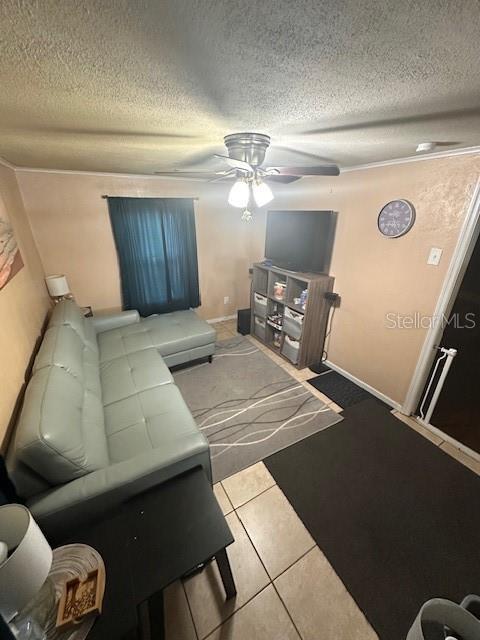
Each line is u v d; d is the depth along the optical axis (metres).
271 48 0.67
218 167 2.48
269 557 1.45
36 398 1.33
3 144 1.64
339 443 2.15
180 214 3.41
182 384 2.84
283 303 3.20
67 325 2.17
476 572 1.40
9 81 0.82
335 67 0.76
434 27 0.58
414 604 1.29
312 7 0.53
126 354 2.54
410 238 2.18
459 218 1.87
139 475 1.28
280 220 3.15
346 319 2.88
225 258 4.07
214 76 0.81
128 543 1.08
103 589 0.91
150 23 0.57
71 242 3.00
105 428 1.72
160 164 2.38
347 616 1.25
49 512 1.14
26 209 2.70
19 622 0.83
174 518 1.18
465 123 1.21
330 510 1.68
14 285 1.78
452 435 2.19
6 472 1.12
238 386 2.83
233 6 0.52
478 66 0.71
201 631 1.19
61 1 0.49
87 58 0.71
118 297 3.47
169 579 0.97
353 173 2.50
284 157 2.05
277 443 2.15
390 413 2.48
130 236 3.20
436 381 2.27
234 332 4.04
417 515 1.66
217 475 1.89
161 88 0.89
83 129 1.33
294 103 1.01
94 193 2.95
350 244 2.66
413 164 2.05
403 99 0.95
